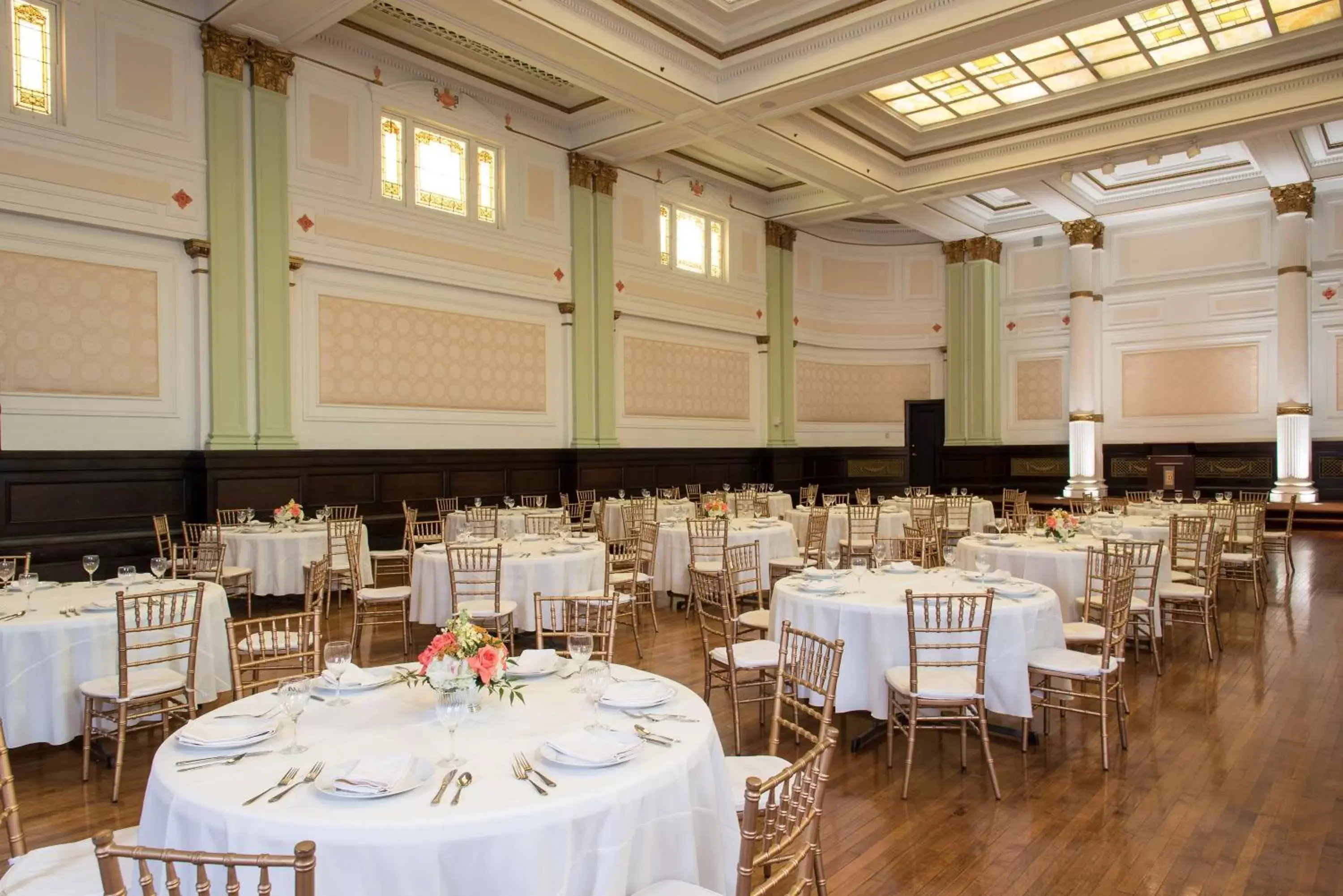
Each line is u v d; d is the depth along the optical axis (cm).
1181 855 337
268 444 913
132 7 827
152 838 224
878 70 920
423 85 1072
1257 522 812
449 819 197
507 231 1167
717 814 250
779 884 313
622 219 1336
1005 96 1142
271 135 914
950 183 1301
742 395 1577
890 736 428
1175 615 718
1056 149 1193
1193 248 1547
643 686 298
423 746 248
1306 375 1373
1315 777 413
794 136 1141
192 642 423
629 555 877
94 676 430
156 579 538
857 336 1800
